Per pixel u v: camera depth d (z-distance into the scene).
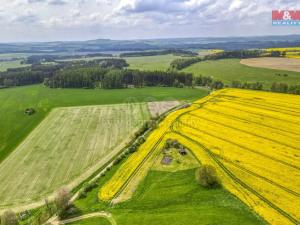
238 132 80.06
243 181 57.47
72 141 88.44
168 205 53.50
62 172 70.44
